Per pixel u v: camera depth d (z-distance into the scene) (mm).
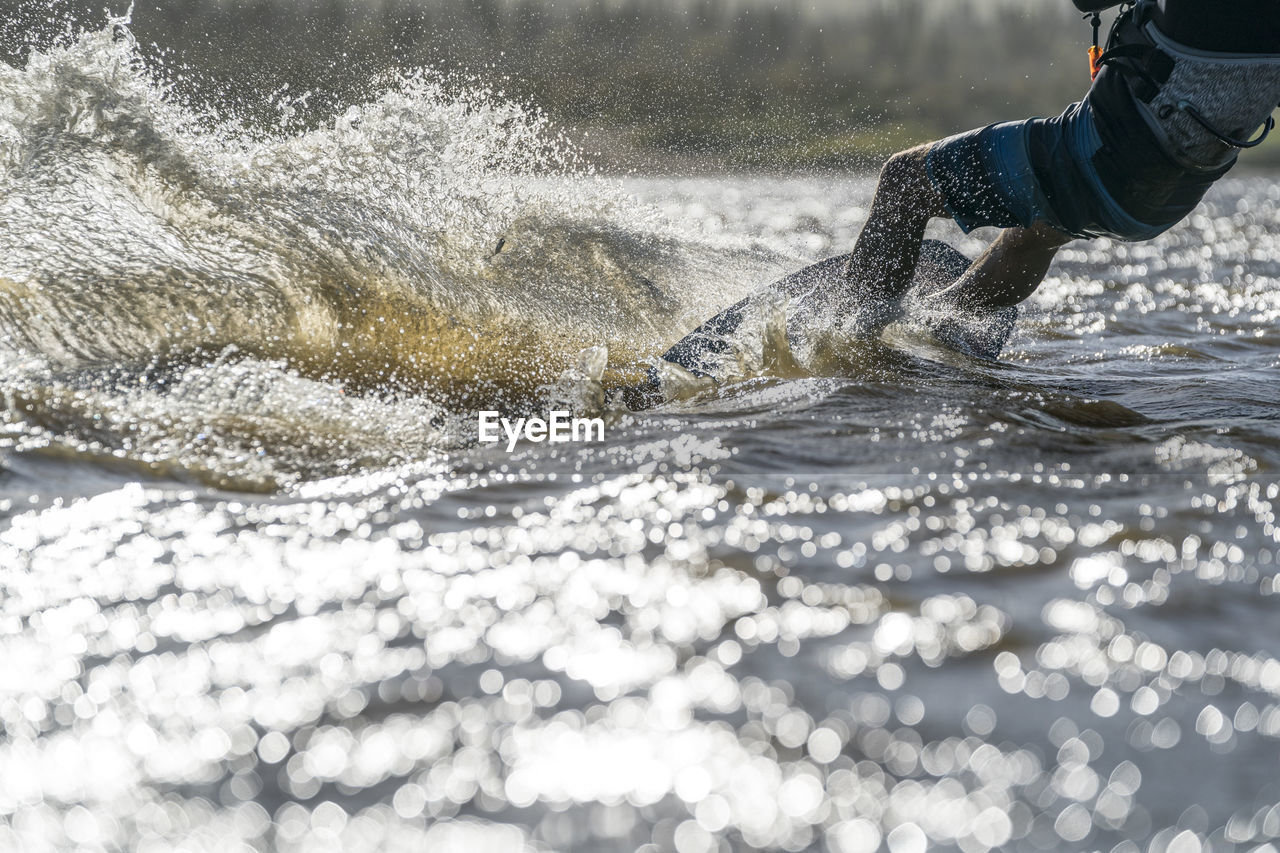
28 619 5965
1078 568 6766
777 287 14055
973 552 7047
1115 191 12773
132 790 4434
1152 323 19047
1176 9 11836
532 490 8383
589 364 11773
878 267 13930
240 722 4934
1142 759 4660
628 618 6047
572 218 15359
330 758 4648
